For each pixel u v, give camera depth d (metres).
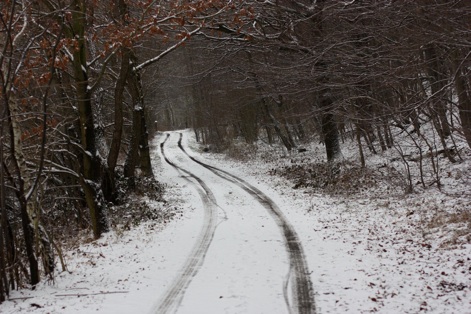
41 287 8.92
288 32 19.36
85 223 17.75
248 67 23.70
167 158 41.88
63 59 10.82
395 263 9.00
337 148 23.12
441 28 12.29
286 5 19.50
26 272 9.23
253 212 16.53
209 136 53.47
